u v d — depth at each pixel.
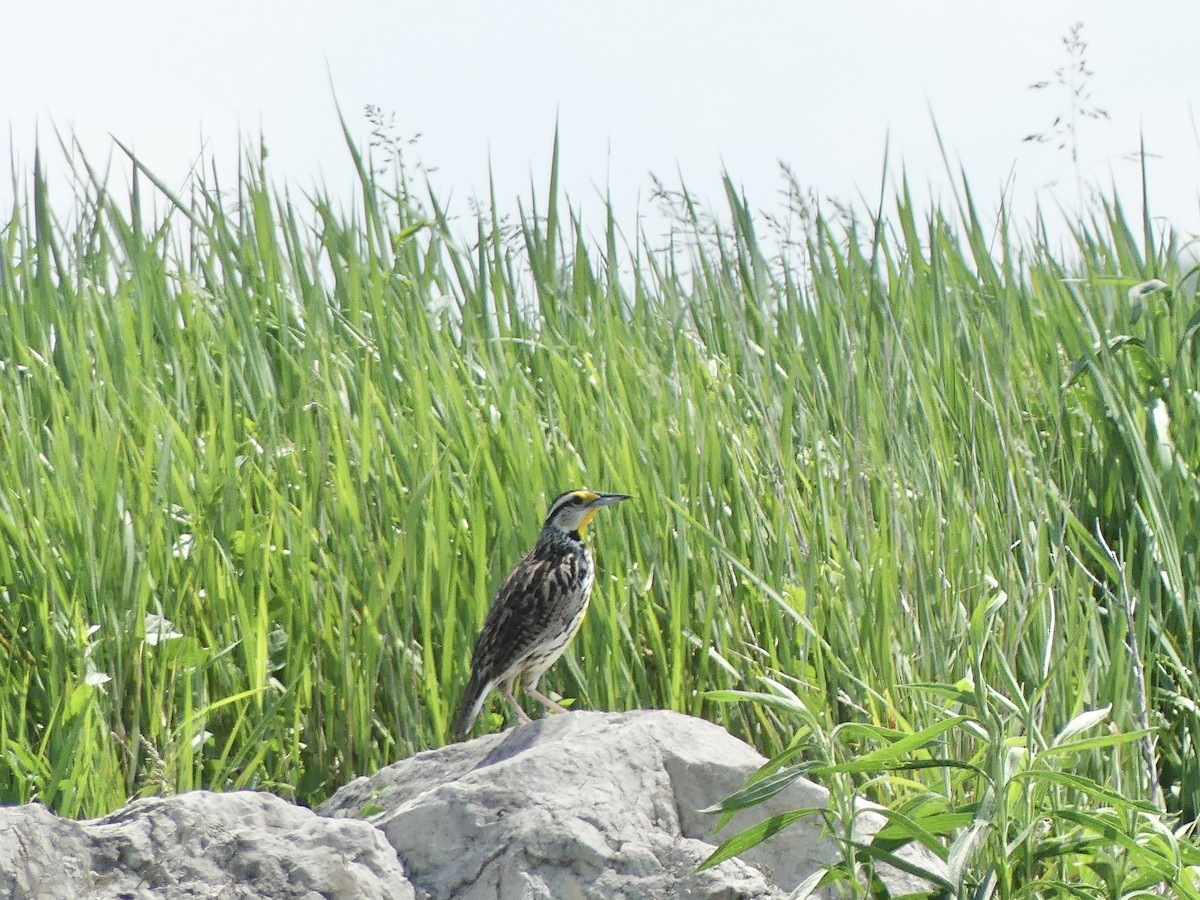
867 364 12.96
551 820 7.53
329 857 7.32
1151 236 14.27
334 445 11.57
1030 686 9.92
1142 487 11.63
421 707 10.50
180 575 11.08
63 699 9.67
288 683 10.61
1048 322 14.02
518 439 11.70
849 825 7.30
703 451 11.34
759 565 11.03
